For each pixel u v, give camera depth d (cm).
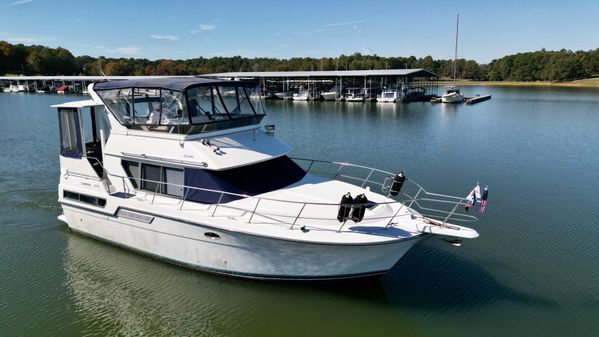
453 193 2055
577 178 2339
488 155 2956
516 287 1215
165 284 1212
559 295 1177
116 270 1289
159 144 1224
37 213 1723
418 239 1056
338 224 1079
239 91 1295
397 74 7888
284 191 1217
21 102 7612
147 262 1305
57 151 2995
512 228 1622
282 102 8031
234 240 1099
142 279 1239
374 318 1080
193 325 1069
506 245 1475
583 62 15375
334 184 1298
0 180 2206
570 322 1064
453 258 1378
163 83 1211
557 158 2858
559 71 15062
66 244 1451
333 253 1053
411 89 9219
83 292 1195
